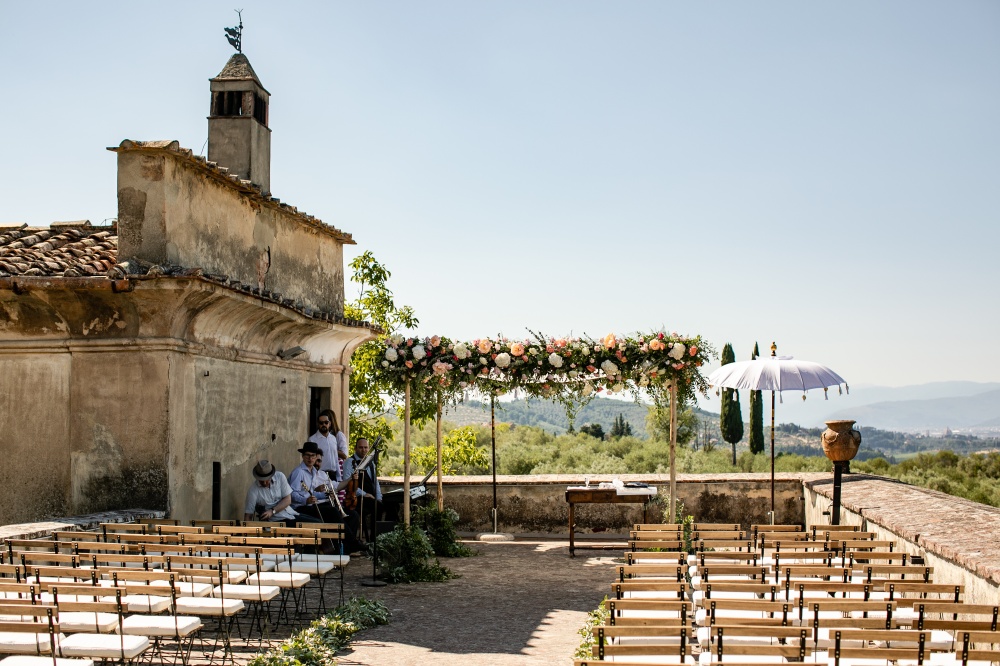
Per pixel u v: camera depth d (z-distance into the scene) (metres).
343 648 7.67
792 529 9.13
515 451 33.44
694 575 8.01
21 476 9.98
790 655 5.21
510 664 7.11
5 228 11.74
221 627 7.06
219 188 11.27
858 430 11.71
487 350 13.58
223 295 10.07
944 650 5.80
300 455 13.88
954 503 9.62
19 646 5.89
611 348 13.40
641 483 15.82
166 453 9.70
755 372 12.44
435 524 13.56
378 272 20.38
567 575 11.74
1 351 10.02
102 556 7.03
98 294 9.53
